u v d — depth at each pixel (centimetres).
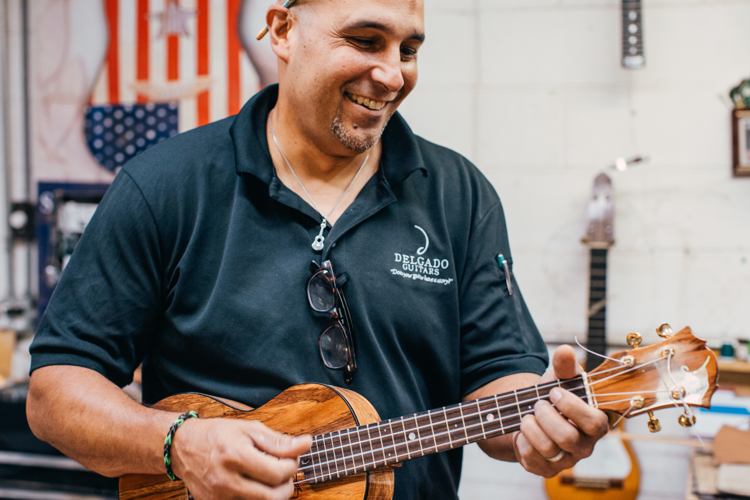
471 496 259
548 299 253
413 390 94
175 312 95
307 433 88
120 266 93
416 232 98
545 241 253
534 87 251
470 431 82
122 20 271
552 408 74
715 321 241
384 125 91
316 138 93
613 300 248
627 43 228
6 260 279
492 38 253
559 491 235
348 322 91
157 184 95
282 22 91
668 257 244
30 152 279
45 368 89
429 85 258
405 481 92
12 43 278
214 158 97
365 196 97
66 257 269
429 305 96
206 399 91
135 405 87
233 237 93
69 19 275
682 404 74
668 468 243
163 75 270
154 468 84
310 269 93
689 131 241
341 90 86
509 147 254
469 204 104
